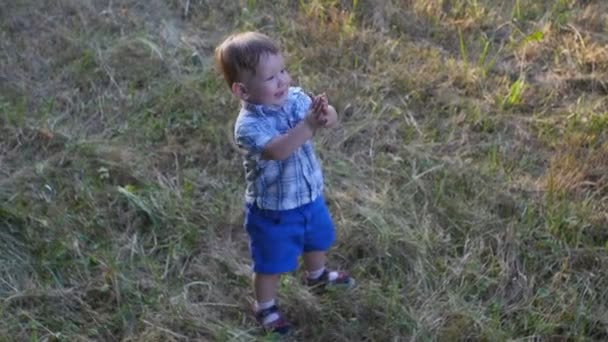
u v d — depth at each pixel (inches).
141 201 177.0
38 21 217.6
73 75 204.7
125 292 165.0
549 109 199.9
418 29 221.1
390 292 166.1
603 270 169.5
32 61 207.6
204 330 161.2
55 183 181.9
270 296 161.0
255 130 149.4
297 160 152.7
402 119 197.5
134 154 187.2
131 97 199.3
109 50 209.0
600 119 194.5
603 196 182.1
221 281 169.0
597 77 205.8
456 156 188.7
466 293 166.7
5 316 161.8
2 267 168.4
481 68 207.8
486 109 199.2
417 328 161.0
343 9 224.8
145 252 172.2
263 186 153.2
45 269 168.4
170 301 163.8
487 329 160.1
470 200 180.9
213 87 202.2
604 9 226.4
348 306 164.4
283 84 149.3
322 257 164.9
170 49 211.6
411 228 176.2
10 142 189.2
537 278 169.3
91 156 186.1
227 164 187.2
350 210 178.1
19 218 174.2
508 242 173.2
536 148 191.8
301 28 217.8
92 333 160.4
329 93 200.7
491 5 227.6
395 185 183.9
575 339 160.7
